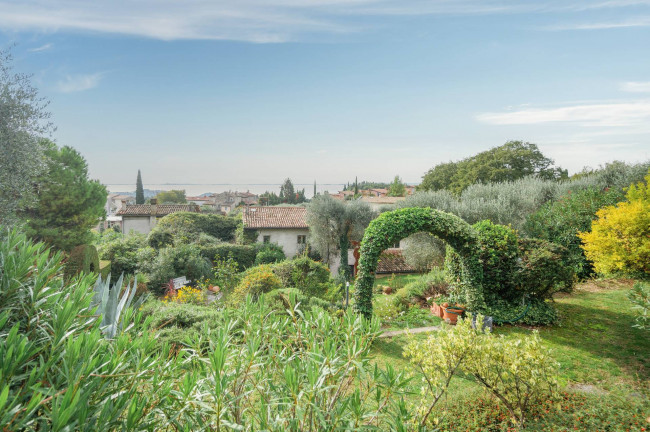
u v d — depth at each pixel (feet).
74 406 5.06
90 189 57.00
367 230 36.22
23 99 32.45
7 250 8.45
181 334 23.76
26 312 7.46
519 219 59.57
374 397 10.69
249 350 10.01
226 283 60.49
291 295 12.37
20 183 32.22
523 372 16.35
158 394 7.79
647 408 17.75
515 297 35.60
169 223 97.40
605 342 27.63
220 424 8.41
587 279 45.80
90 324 8.18
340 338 11.68
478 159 121.49
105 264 60.90
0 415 4.72
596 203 47.52
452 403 19.98
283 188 294.46
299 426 8.71
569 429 15.92
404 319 37.78
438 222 35.63
